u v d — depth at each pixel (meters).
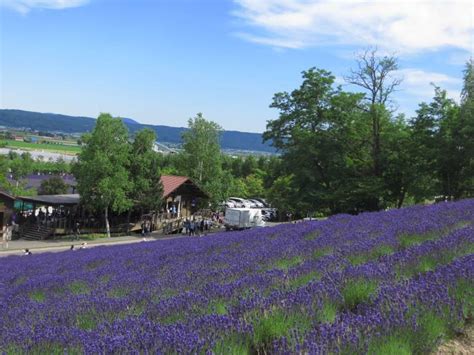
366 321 5.31
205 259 12.58
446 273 6.91
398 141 48.44
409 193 49.84
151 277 10.59
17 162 105.06
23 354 5.48
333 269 8.16
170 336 4.99
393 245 10.47
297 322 5.40
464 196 47.91
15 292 11.50
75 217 56.62
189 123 84.81
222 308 6.44
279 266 9.87
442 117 46.69
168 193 63.66
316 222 21.02
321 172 51.09
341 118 50.28
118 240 52.50
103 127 53.16
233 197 102.31
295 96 52.75
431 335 5.24
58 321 7.09
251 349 5.21
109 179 52.59
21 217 58.03
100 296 8.84
